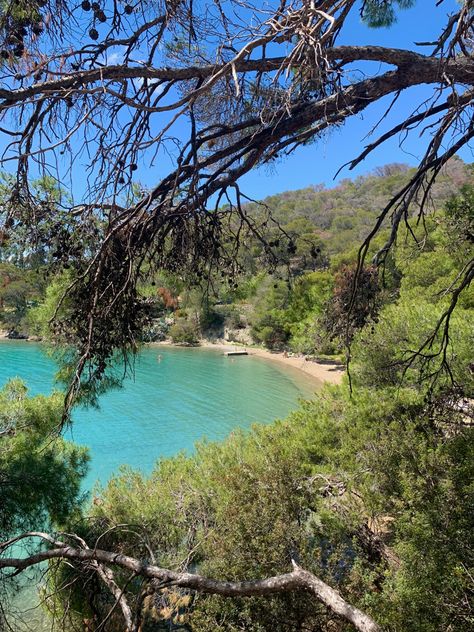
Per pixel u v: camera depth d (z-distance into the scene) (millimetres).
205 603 5398
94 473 16016
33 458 6754
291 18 2254
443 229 3916
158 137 1936
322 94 2273
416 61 2246
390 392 7891
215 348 50688
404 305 9328
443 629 4754
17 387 7648
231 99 2586
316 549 5988
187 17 2186
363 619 2059
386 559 6094
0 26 1995
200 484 7848
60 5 2021
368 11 3408
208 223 2508
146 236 2291
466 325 7684
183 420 23219
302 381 33938
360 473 7082
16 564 3465
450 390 4508
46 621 6270
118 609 5785
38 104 1919
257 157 2318
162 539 7148
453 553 5129
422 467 5953
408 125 2365
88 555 3189
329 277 28766
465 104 2162
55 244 2273
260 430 9680
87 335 2330
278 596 5133
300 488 6566
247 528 5715
